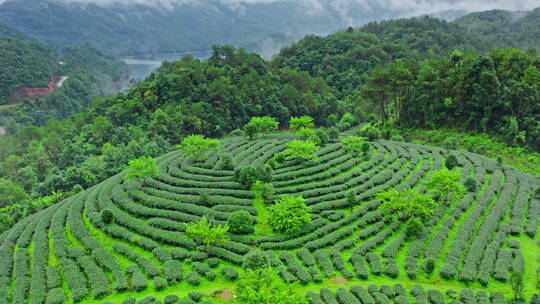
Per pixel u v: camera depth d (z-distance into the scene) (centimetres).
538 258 3728
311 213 4456
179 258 3612
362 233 4066
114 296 3169
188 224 4084
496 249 3775
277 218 4028
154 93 11162
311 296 3048
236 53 14125
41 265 3662
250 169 4975
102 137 9869
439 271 3494
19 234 4475
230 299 3064
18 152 10100
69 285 3275
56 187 7350
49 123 11331
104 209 4259
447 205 4666
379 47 16500
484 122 7156
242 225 3981
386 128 8369
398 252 3809
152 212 4350
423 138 7862
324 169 5659
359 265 3519
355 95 13375
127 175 4956
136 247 3881
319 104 12600
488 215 4431
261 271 2889
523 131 6681
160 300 3048
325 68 16100
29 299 3244
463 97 7606
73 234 4194
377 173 5744
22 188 7738
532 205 4672
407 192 4419
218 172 5453
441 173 4588
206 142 5866
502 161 6381
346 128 10031
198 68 12419
